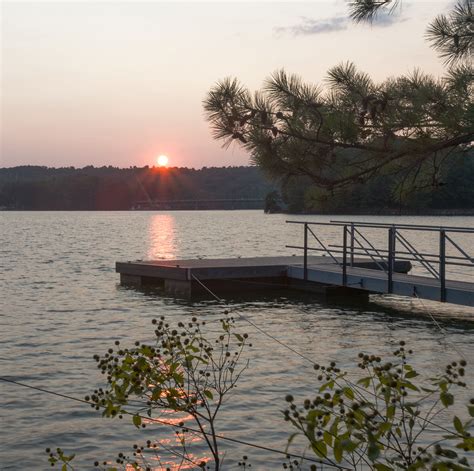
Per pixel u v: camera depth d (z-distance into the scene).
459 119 4.88
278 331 13.59
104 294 20.02
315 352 11.52
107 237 64.50
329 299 17.91
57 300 19.17
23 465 6.70
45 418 8.15
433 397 8.30
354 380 9.38
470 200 93.19
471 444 2.30
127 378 3.13
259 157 5.43
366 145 5.38
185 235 67.38
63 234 72.19
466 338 12.62
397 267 20.69
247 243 52.47
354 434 2.38
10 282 24.55
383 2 4.95
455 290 13.14
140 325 14.74
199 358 3.30
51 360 11.37
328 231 74.31
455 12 4.93
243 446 7.04
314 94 5.33
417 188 5.54
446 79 5.02
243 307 16.83
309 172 5.53
